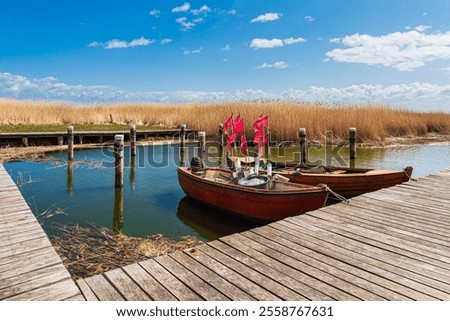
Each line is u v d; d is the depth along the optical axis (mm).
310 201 7090
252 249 4262
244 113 21469
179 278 3510
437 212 5844
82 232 7094
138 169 14109
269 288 3342
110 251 6086
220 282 3443
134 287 3328
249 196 7453
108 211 8617
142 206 9094
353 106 22672
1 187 7098
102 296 3166
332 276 3594
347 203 6441
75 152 17438
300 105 22125
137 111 29562
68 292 3207
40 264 3719
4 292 3180
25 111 23562
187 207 9055
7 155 15406
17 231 4645
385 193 7258
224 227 7684
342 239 4613
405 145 21484
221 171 9844
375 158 17188
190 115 25484
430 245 4414
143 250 6164
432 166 15344
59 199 9609
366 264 3875
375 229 5008
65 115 25875
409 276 3605
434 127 28531
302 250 4242
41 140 18281
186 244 6543
